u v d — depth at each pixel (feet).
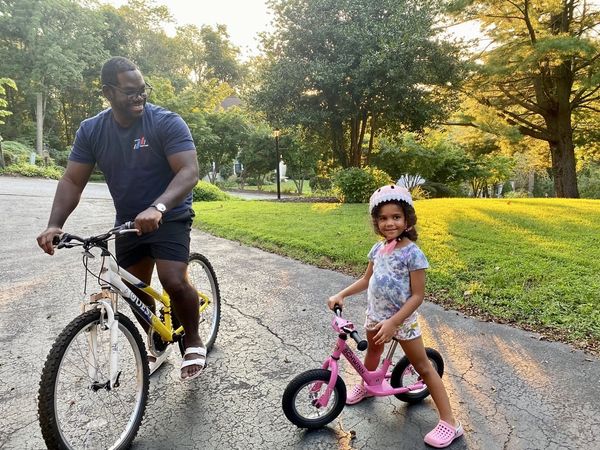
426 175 62.95
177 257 8.04
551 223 23.79
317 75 45.21
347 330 7.10
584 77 50.19
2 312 13.15
